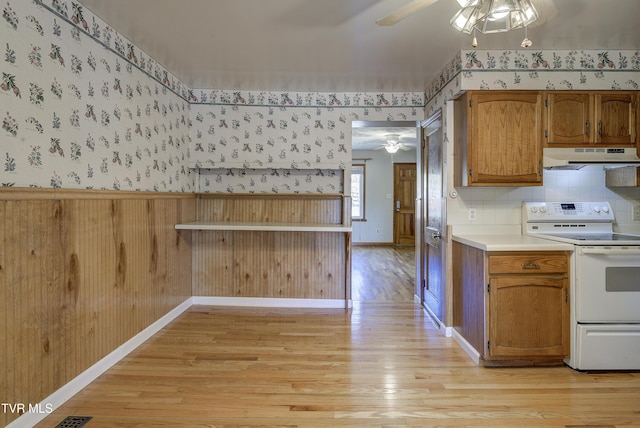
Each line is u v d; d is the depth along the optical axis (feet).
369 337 9.98
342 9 7.27
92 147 7.48
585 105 9.15
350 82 11.69
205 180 13.02
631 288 7.84
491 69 9.19
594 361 7.85
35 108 6.02
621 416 6.31
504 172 9.15
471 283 8.79
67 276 6.68
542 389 7.22
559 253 7.99
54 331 6.39
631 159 8.92
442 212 10.48
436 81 11.12
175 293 11.51
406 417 6.28
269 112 12.70
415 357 8.71
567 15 7.42
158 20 7.79
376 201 28.73
